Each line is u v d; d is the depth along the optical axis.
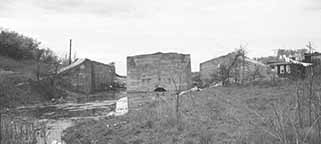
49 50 51.38
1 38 42.78
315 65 9.52
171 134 9.48
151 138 9.44
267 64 32.75
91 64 44.44
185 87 25.22
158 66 25.31
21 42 45.84
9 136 9.73
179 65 25.48
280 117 7.09
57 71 39.66
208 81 34.31
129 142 9.51
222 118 10.91
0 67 36.91
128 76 25.64
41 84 33.88
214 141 8.09
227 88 22.23
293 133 6.70
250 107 12.84
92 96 38.56
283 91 16.48
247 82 24.38
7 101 26.08
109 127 12.35
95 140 10.70
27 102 28.41
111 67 52.94
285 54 34.50
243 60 27.36
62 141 11.64
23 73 35.78
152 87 25.14
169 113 12.38
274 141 7.00
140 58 25.59
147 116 12.92
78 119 17.58
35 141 10.25
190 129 9.64
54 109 24.34
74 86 40.62
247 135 8.05
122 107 22.69
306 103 8.35
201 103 15.48
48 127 14.50
